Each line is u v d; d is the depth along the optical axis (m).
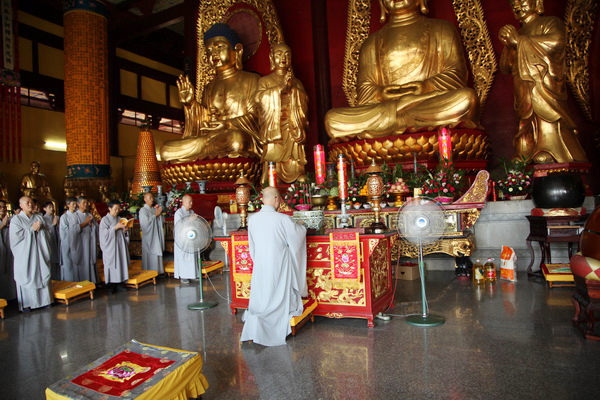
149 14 17.52
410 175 6.73
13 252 5.34
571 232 5.48
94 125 12.20
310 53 11.17
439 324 3.91
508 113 9.21
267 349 3.53
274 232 3.76
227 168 10.12
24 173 14.21
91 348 3.83
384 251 4.54
